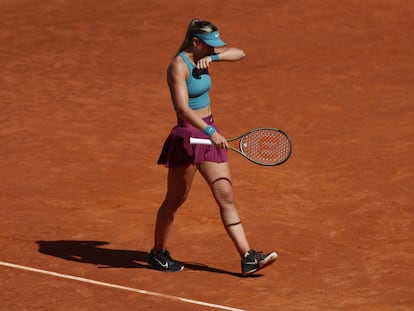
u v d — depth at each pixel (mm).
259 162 28016
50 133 54719
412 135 53125
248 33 95062
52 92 70000
